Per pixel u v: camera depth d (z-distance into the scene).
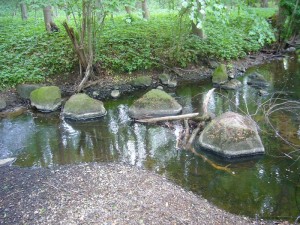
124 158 6.70
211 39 13.71
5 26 14.84
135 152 6.97
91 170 5.86
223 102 9.80
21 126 8.38
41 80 10.65
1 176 5.80
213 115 8.19
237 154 6.56
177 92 10.97
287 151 6.79
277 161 6.46
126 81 11.49
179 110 8.94
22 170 6.07
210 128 6.99
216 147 6.71
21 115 9.07
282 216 4.93
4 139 7.65
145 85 11.31
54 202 4.80
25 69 10.66
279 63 14.12
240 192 5.53
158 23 14.98
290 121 8.12
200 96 10.47
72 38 10.23
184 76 12.21
